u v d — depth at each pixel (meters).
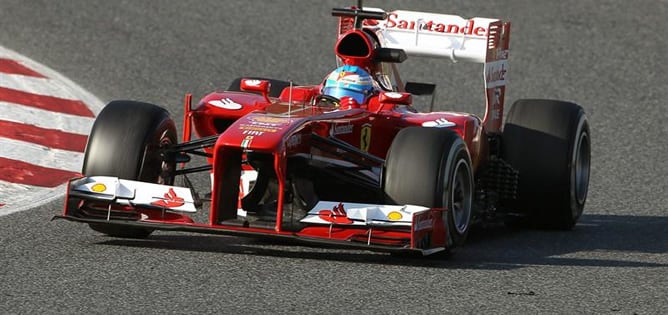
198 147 26.14
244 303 21.14
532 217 31.64
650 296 23.16
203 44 54.41
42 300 20.91
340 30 32.84
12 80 44.06
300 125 24.67
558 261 26.55
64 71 48.06
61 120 39.88
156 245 25.92
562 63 56.16
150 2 60.25
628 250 28.59
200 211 30.94
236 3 61.59
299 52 54.59
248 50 54.22
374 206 24.22
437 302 21.84
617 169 40.75
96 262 23.88
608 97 51.78
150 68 50.19
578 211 32.06
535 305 21.98
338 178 26.55
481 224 30.84
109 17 56.94
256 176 27.14
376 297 21.97
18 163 33.97
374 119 27.14
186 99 27.02
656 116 49.31
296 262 24.69
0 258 23.91
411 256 25.81
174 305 20.86
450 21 32.03
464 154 25.91
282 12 60.72
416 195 24.55
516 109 31.88
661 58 58.09
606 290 23.53
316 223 24.33
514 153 31.33
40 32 53.41
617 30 61.84
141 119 25.84
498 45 31.84
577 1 66.44
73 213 25.19
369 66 28.09
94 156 25.45
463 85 52.06
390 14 32.53
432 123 27.45
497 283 23.67
